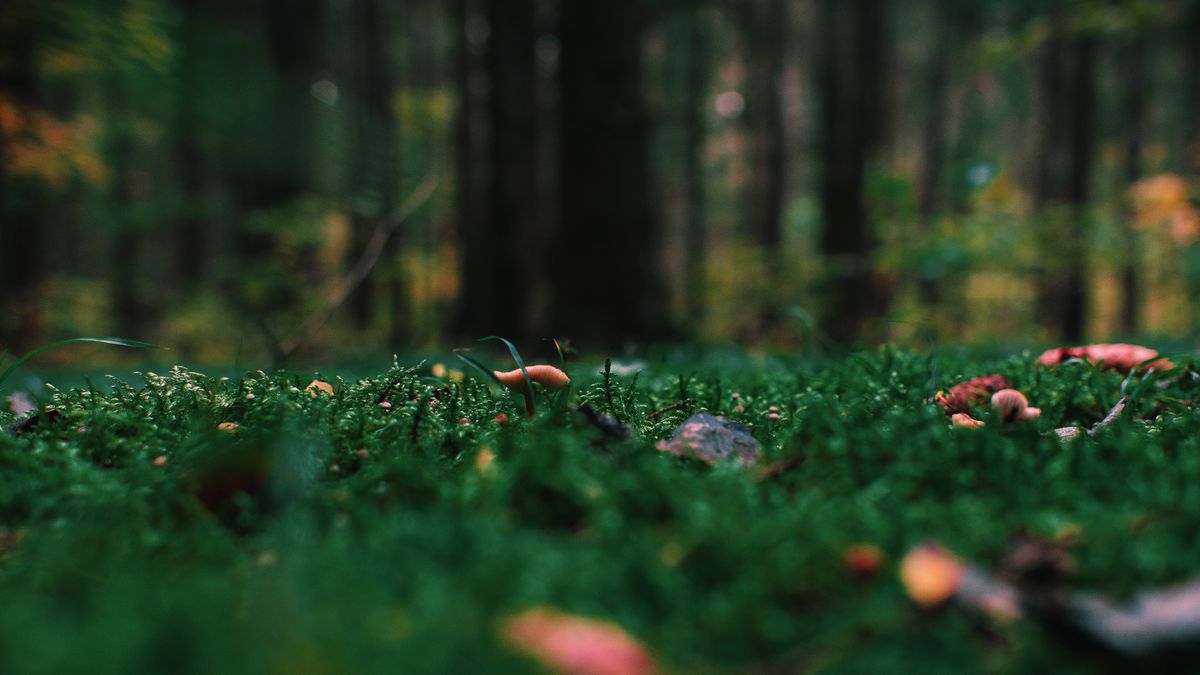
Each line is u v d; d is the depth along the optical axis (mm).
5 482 1766
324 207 17406
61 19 9938
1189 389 2977
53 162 11680
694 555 1319
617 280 11344
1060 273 17641
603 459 1824
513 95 15961
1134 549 1281
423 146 16281
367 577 1208
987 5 27156
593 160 11297
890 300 21156
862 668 1093
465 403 2557
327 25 31312
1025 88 35688
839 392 3002
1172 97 34906
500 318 15578
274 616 997
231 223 26422
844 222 21109
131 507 1599
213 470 1660
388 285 21375
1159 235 16297
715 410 2658
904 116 38312
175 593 1180
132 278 27188
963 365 3633
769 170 33375
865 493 1579
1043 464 1793
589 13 11219
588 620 1124
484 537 1351
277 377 2793
